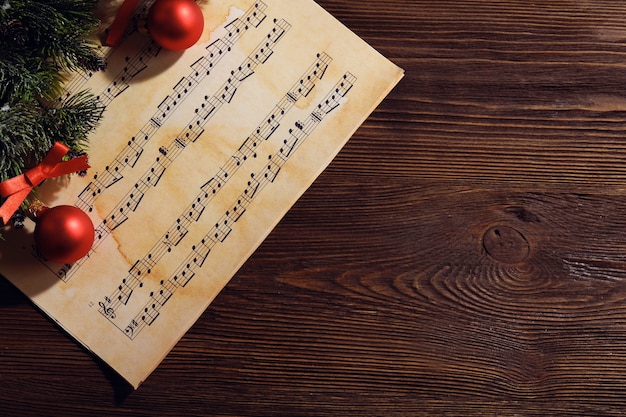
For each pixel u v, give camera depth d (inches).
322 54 19.2
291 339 18.7
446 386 18.7
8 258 18.3
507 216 19.1
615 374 18.8
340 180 19.0
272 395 18.6
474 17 19.6
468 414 18.7
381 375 18.7
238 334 18.6
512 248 19.0
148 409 18.4
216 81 19.0
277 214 18.7
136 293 18.3
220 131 18.9
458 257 19.0
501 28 19.5
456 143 19.2
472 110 19.3
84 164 17.7
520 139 19.3
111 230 18.5
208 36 19.1
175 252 18.5
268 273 18.7
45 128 17.4
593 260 19.0
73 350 18.3
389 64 19.2
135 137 18.7
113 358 18.1
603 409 18.7
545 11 19.6
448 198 19.1
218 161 18.8
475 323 18.8
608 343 18.8
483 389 18.7
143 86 18.9
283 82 19.1
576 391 18.7
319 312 18.7
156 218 18.6
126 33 19.0
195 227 18.6
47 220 17.1
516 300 18.9
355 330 18.7
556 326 18.8
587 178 19.3
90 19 17.8
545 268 19.0
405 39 19.5
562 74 19.5
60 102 18.6
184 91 18.9
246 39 19.2
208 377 18.5
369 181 19.1
